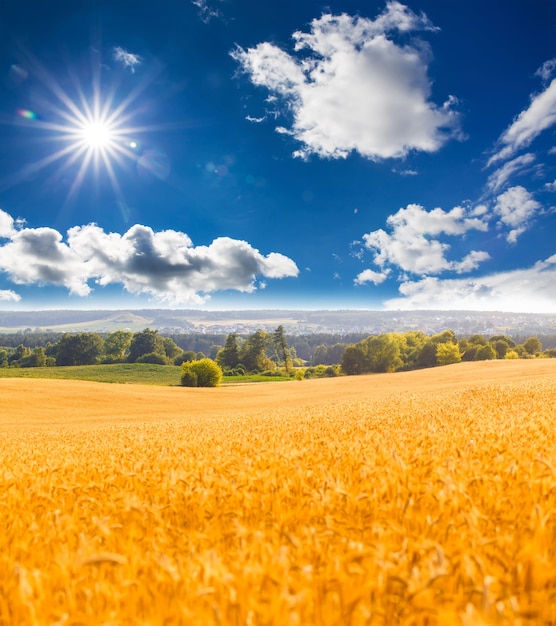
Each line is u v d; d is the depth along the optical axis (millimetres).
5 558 2648
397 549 2385
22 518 3607
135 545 2758
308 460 5207
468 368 74625
